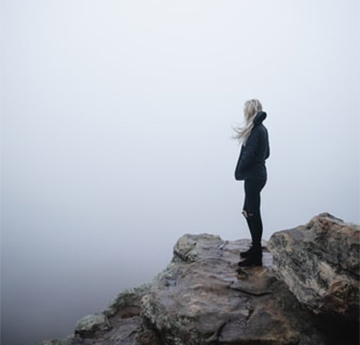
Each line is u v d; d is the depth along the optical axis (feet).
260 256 18.03
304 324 12.86
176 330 13.91
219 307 14.24
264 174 16.69
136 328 22.53
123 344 20.06
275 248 16.84
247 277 16.97
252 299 14.87
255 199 16.85
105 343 21.21
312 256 13.83
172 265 23.86
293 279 14.58
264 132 16.42
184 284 17.11
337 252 12.67
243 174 16.87
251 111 16.79
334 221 13.78
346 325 12.05
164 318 14.83
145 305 17.15
